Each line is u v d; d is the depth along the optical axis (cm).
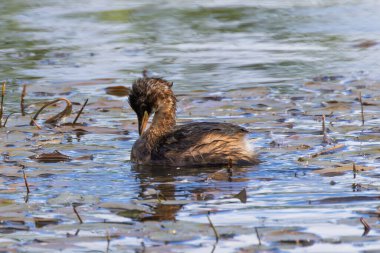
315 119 1536
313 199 1045
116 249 869
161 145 1308
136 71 2111
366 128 1445
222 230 916
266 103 1678
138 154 1313
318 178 1155
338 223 943
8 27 2739
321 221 952
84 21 2845
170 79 1994
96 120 1580
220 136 1287
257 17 2895
